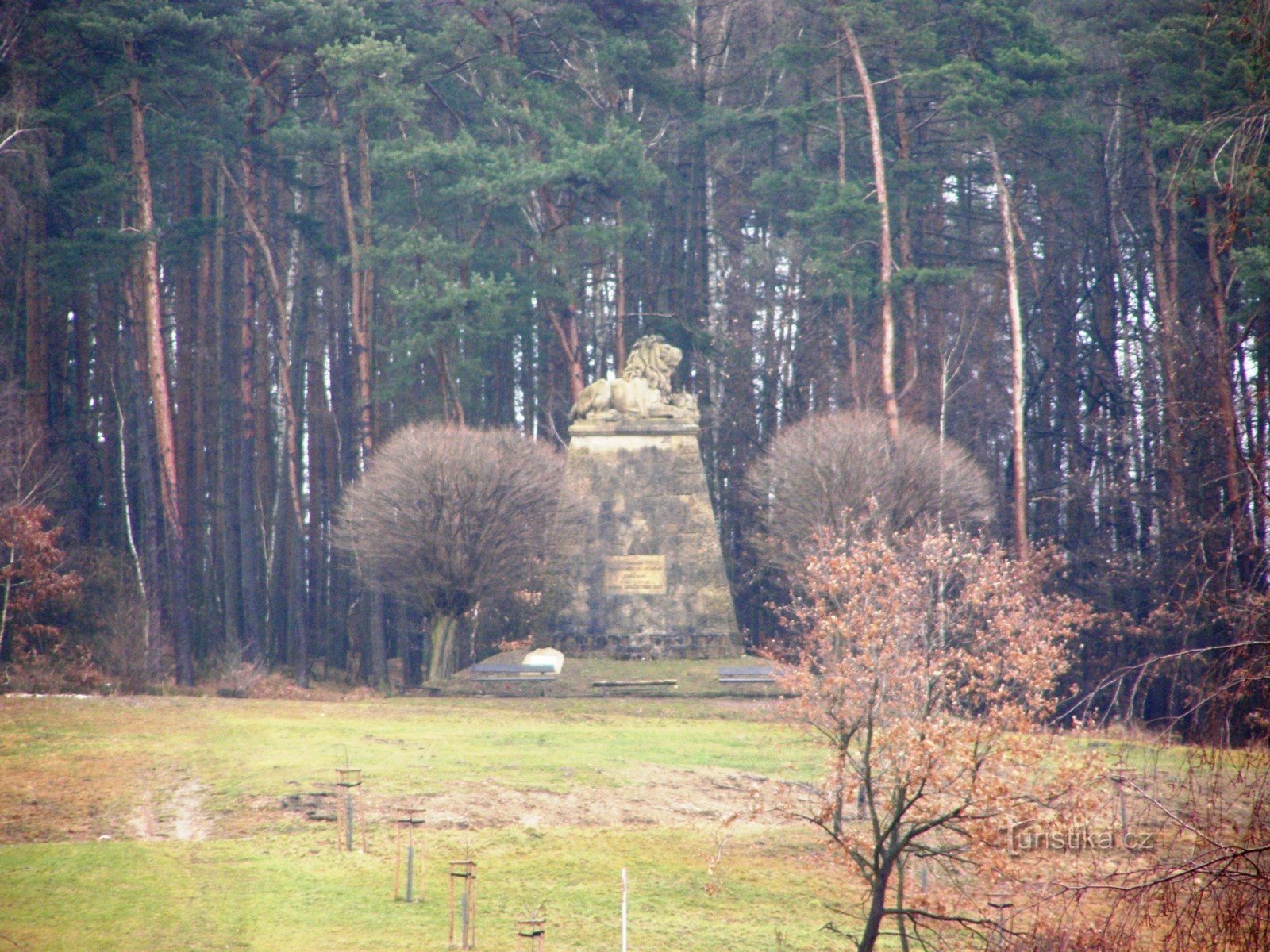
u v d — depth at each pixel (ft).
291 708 441.68
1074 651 587.27
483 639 640.99
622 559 566.77
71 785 307.99
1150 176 633.61
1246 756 146.41
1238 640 156.35
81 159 640.58
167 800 297.74
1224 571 167.22
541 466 578.66
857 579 278.05
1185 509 501.15
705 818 304.09
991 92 629.10
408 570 553.23
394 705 462.19
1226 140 156.46
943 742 207.31
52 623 575.38
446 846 272.51
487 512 545.03
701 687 511.40
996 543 445.78
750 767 347.56
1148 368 603.67
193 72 652.07
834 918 246.88
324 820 285.43
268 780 312.50
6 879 241.76
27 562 527.40
